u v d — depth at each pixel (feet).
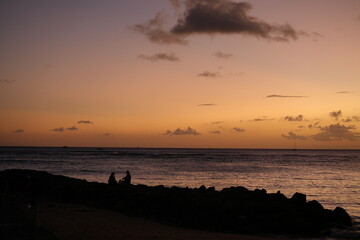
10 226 53.93
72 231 54.08
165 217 74.18
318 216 75.00
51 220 62.39
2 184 87.30
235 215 72.38
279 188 161.07
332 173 252.42
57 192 97.19
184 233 58.29
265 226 69.00
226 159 471.21
